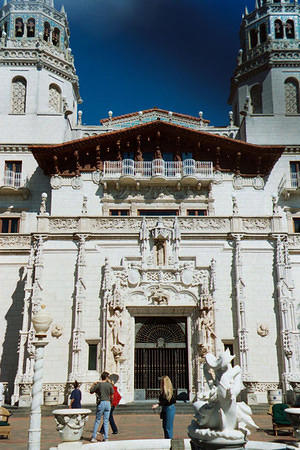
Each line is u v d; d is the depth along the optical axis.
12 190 34.06
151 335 26.44
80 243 27.14
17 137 36.19
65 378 24.95
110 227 27.81
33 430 11.42
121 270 26.86
